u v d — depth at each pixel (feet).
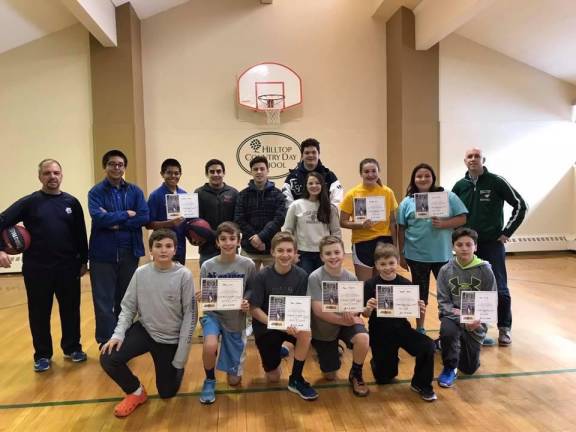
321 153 23.00
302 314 7.49
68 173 20.67
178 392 7.92
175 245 7.77
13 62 20.15
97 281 9.45
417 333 7.71
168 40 21.99
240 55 22.33
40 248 8.89
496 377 8.30
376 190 10.22
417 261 10.02
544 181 23.24
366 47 22.93
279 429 6.61
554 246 23.31
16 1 17.04
